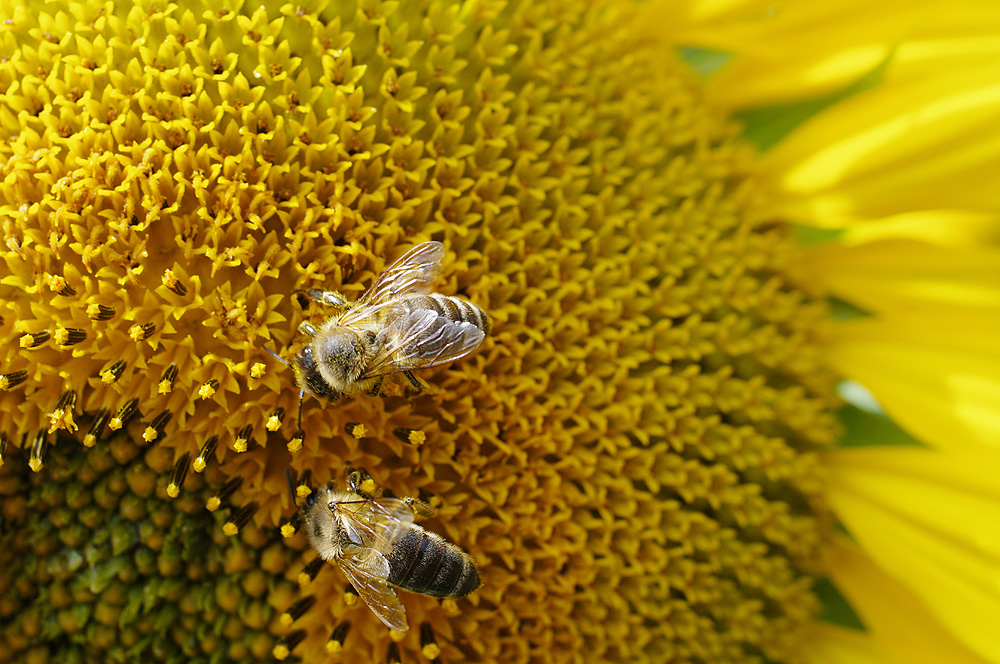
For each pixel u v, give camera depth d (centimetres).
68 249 13
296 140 14
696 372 15
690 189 15
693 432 15
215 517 14
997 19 15
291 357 13
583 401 15
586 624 15
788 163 16
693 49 17
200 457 13
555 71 15
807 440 15
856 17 16
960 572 15
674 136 15
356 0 14
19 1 14
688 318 15
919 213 16
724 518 15
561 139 15
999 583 15
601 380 15
